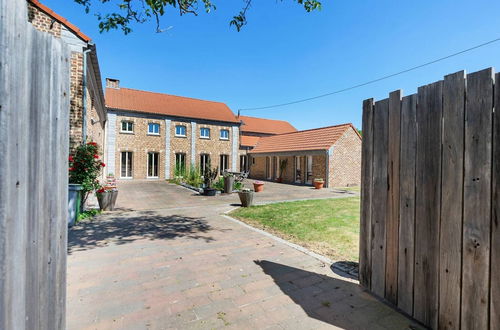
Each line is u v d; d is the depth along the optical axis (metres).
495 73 1.62
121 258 3.71
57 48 1.41
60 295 1.49
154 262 3.58
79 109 7.44
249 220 6.29
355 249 4.19
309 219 6.36
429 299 2.08
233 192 12.38
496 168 1.61
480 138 1.70
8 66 1.04
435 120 2.03
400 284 2.37
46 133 1.33
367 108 2.83
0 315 1.00
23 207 1.16
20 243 1.14
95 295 2.66
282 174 20.58
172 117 21.28
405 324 2.18
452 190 1.88
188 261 3.62
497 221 1.60
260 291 2.78
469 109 1.77
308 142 18.98
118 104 19.81
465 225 1.79
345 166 17.00
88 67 8.47
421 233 2.15
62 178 1.48
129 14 4.74
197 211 7.45
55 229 1.42
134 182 17.81
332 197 11.24
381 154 2.62
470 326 1.75
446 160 1.93
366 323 2.21
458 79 1.85
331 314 2.35
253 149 25.91
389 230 2.51
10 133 1.06
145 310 2.40
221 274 3.21
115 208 7.83
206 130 23.23
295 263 3.57
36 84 1.24
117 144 19.12
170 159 21.16
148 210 7.55
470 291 1.75
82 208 6.65
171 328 2.13
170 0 4.14
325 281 3.03
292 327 2.16
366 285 2.82
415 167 2.21
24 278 1.17
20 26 1.12
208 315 2.33
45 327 1.35
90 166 6.53
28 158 1.19
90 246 4.23
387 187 2.53
